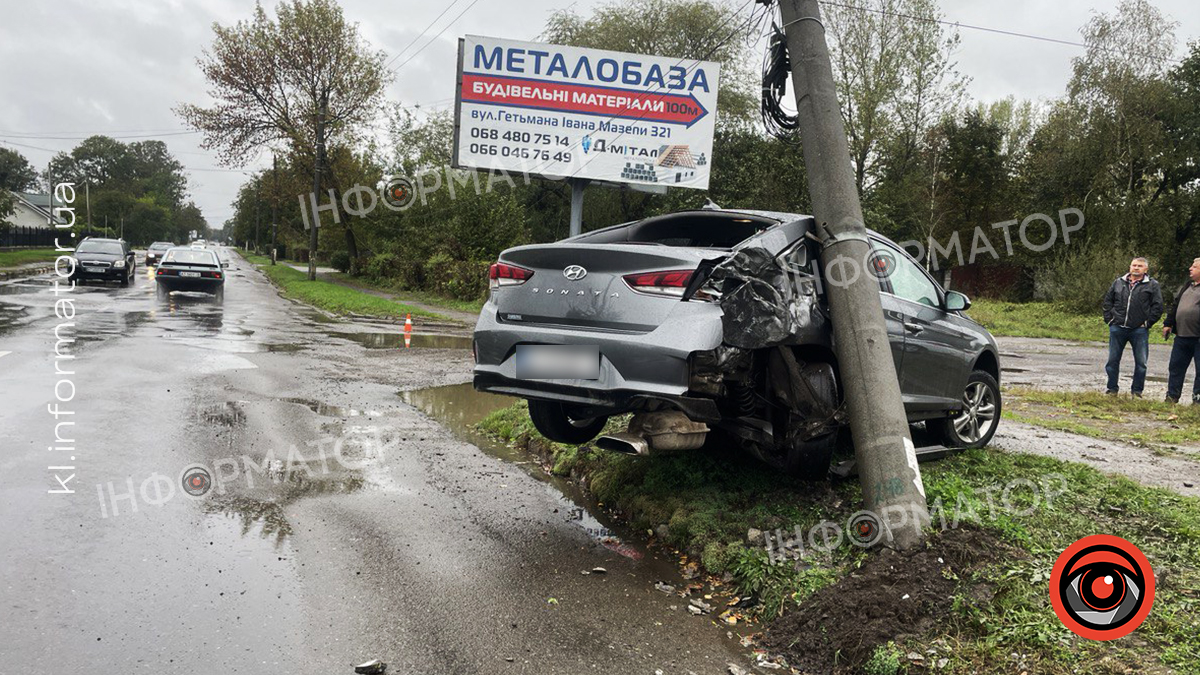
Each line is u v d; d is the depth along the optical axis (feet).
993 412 21.94
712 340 13.99
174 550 13.65
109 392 26.53
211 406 25.50
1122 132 109.29
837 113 14.85
